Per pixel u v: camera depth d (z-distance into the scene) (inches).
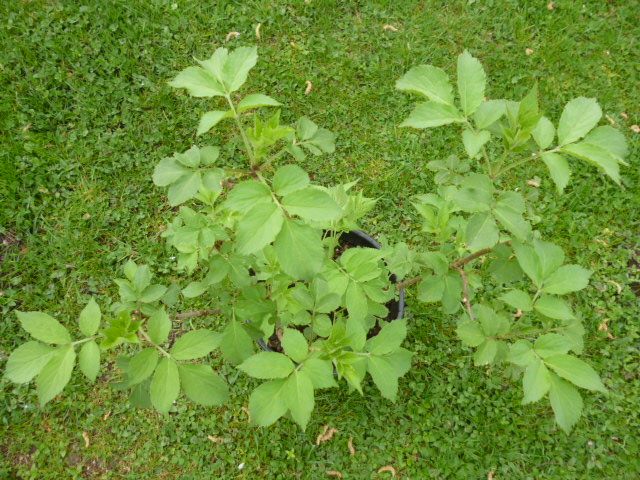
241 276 75.1
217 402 59.9
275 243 50.8
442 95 64.3
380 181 138.3
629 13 162.9
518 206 58.7
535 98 55.0
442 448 111.2
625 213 135.9
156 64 149.1
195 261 83.2
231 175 65.7
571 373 59.6
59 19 151.5
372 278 75.7
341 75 151.3
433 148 142.6
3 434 111.1
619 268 130.3
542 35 159.3
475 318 79.3
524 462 111.3
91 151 137.9
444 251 80.8
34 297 122.2
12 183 131.0
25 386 114.1
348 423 113.7
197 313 87.7
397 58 154.0
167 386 57.9
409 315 123.3
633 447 111.9
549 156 59.1
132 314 74.7
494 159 142.2
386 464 111.3
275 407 57.6
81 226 129.7
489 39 159.5
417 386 116.9
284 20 157.5
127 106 143.1
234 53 61.9
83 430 112.6
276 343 108.5
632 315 124.9
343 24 158.6
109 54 148.9
